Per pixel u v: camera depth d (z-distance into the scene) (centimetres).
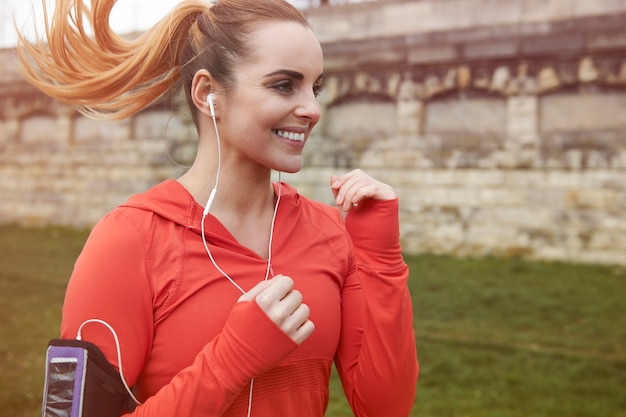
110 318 129
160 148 1491
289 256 149
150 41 154
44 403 128
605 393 552
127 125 1541
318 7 1331
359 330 158
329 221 166
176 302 134
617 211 1052
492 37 1140
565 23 1084
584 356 650
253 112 140
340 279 157
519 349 676
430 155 1202
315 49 144
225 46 142
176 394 124
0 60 1695
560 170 1097
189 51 152
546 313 811
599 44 1060
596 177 1070
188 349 133
